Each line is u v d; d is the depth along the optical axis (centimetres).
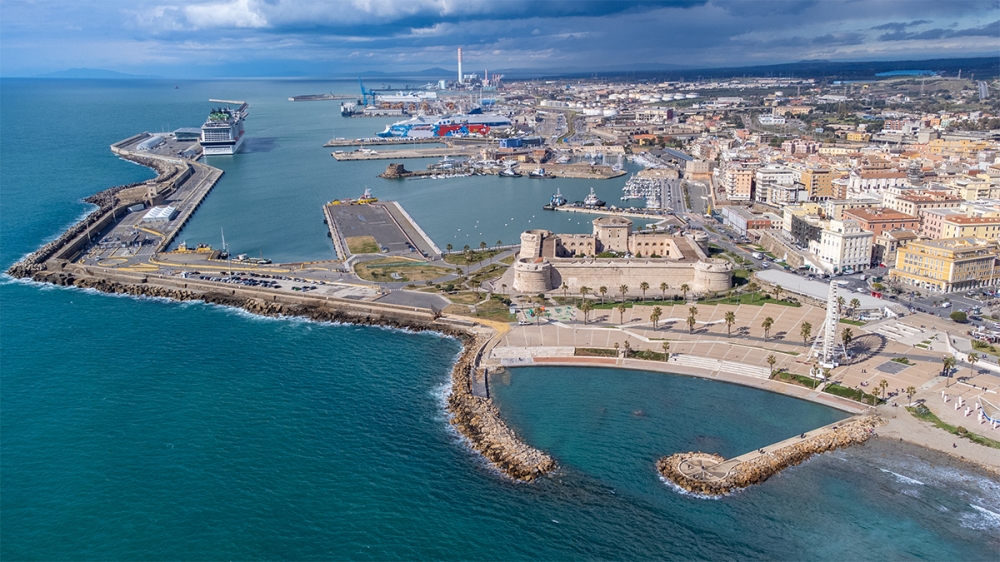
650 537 18362
